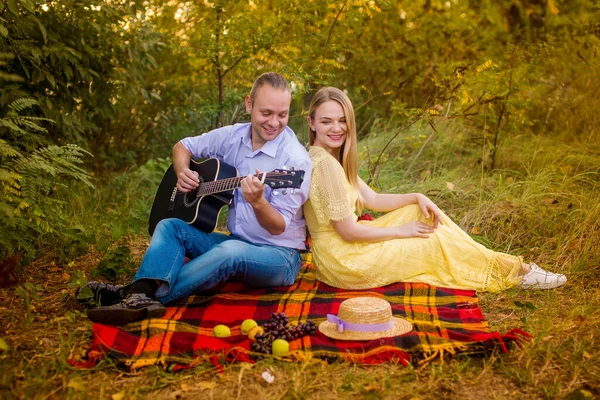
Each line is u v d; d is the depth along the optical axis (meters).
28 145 4.60
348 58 7.09
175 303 3.59
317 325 3.27
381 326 3.09
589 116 6.04
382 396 2.66
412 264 3.85
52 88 5.25
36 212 3.99
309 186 3.70
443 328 3.20
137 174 6.14
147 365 2.90
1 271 3.63
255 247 3.62
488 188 5.31
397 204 4.10
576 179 5.19
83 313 3.49
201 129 6.50
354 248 3.84
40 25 4.77
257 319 3.39
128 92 5.83
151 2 6.57
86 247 4.39
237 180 3.57
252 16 5.88
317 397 2.67
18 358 2.98
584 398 2.63
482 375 2.83
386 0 6.00
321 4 5.63
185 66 6.73
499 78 5.59
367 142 5.93
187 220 3.75
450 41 7.05
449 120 6.12
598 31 6.21
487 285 3.80
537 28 7.10
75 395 2.66
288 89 3.66
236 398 2.67
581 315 3.39
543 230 4.62
